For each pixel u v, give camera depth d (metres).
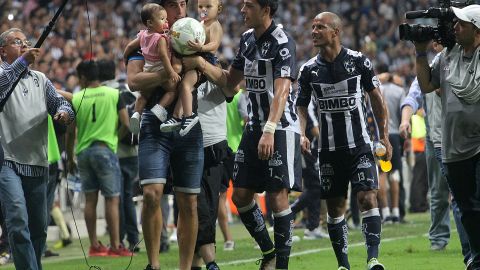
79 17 49.16
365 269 17.78
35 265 15.16
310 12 59.12
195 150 14.81
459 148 14.06
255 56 14.84
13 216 14.91
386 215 29.45
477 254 14.60
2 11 47.28
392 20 58.12
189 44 14.46
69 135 18.58
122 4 52.84
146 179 14.41
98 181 22.61
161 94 14.63
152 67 14.45
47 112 15.60
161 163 14.45
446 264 18.11
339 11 59.22
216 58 15.46
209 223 16.11
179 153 14.77
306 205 25.52
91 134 22.36
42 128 15.48
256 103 14.99
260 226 15.76
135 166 23.44
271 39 14.73
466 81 13.71
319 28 15.47
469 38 13.62
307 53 55.03
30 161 15.33
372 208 15.51
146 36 14.52
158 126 14.54
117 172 22.61
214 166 16.44
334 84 15.57
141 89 14.51
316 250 21.97
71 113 15.43
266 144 14.41
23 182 15.45
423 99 19.92
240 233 29.52
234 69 15.40
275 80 14.62
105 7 51.44
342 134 15.62
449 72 13.97
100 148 22.28
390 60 54.44
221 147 16.50
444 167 14.51
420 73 14.31
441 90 14.22
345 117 15.59
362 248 22.02
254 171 15.23
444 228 20.70
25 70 14.34
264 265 15.98
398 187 29.95
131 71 14.70
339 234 16.06
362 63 15.55
